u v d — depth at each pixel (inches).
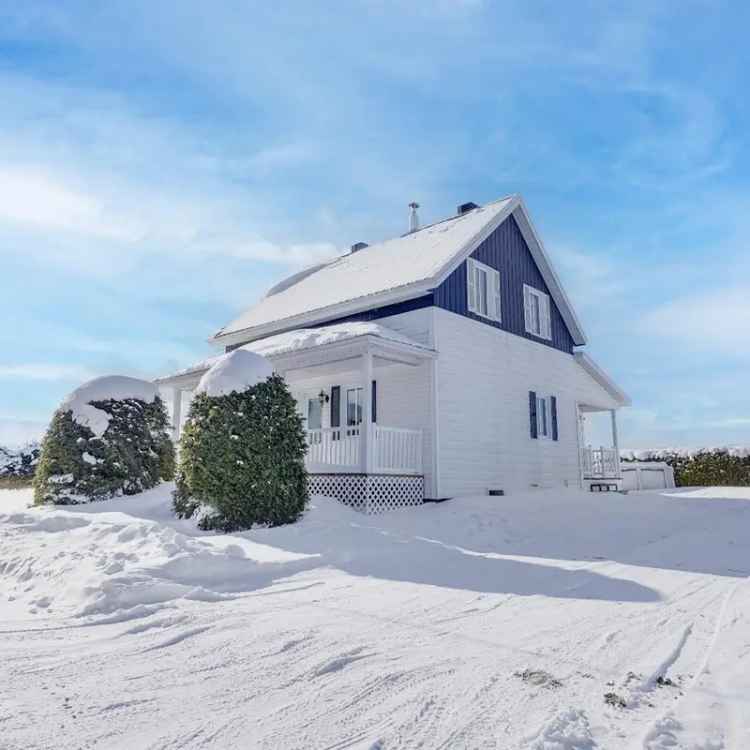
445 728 114.6
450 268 566.9
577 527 430.3
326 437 546.3
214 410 390.3
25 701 125.6
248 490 380.2
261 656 156.1
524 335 697.6
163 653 159.0
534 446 679.1
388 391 582.2
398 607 210.5
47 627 185.9
